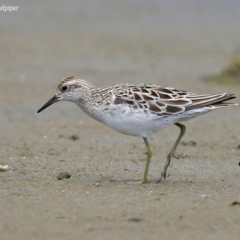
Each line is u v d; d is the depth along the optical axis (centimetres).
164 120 1559
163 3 4266
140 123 1556
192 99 1556
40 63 3089
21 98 2562
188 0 4300
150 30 3750
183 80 2848
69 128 2189
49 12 4044
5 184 1552
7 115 2339
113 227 1243
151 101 1549
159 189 1518
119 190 1505
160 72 2984
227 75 2877
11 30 3631
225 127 2238
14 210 1347
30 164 1759
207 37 3619
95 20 3934
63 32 3659
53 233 1212
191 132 2162
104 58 3216
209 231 1227
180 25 3853
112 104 1562
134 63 3141
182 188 1530
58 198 1433
